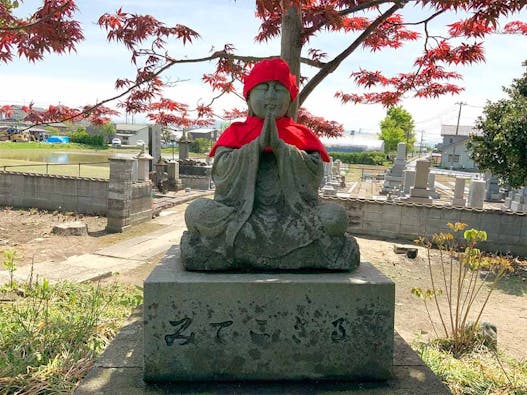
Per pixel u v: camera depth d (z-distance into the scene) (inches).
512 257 415.2
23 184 548.7
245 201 114.4
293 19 183.8
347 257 113.4
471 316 259.4
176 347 104.9
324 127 220.5
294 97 126.0
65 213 526.0
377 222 464.8
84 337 158.7
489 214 430.0
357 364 107.5
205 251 111.6
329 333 106.5
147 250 376.8
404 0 170.9
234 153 116.5
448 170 2032.5
